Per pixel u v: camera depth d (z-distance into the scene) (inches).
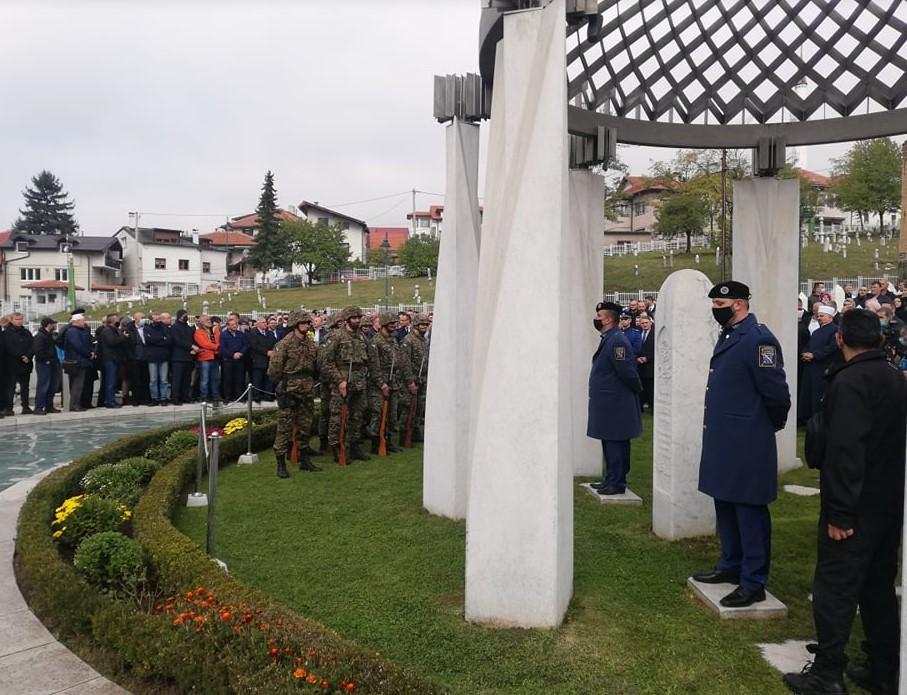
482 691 126.6
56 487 245.8
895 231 1680.6
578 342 311.4
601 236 313.7
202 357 548.1
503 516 154.3
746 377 166.9
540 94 153.0
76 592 156.6
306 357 317.4
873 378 128.4
